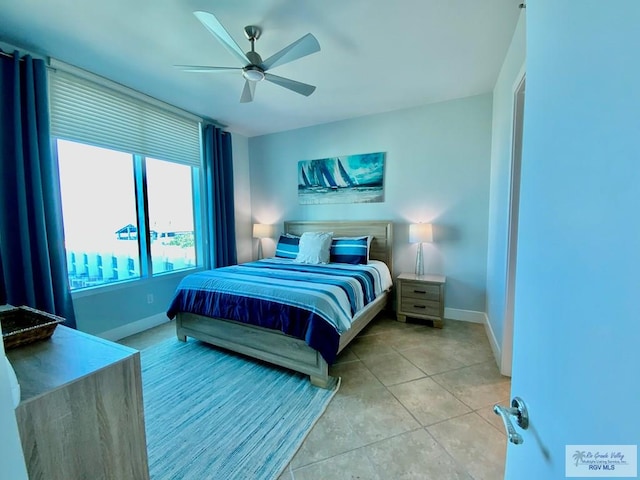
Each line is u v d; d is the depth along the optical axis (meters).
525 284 0.68
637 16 0.32
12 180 2.13
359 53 2.28
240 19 1.88
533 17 0.66
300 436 1.59
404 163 3.54
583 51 0.44
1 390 0.46
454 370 2.26
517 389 0.71
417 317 3.22
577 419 0.43
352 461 1.42
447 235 3.38
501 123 2.52
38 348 1.05
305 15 1.84
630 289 0.33
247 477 1.34
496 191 2.71
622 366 0.34
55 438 0.82
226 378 2.17
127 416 1.00
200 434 1.61
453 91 3.02
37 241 2.22
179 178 3.68
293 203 4.33
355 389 2.02
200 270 3.89
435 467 1.38
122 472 0.99
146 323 3.20
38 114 2.23
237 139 4.43
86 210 2.72
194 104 3.32
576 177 0.45
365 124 3.72
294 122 3.95
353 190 3.85
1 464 0.45
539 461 0.56
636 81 0.32
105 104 2.75
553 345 0.52
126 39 2.08
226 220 4.12
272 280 2.50
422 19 1.89
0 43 2.07
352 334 2.49
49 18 1.85
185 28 1.96
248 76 2.09
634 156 0.32
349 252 3.43
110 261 2.94
